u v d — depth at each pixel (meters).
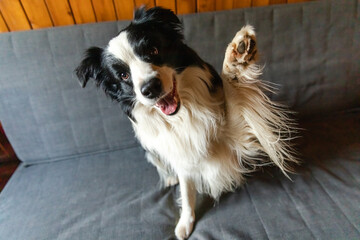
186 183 1.04
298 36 1.31
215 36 1.29
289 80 1.37
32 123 1.33
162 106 0.85
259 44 1.31
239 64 0.78
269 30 1.29
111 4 1.30
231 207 1.02
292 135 1.32
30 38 1.19
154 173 1.29
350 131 1.28
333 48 1.33
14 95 1.26
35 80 1.25
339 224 0.86
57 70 1.25
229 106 0.96
